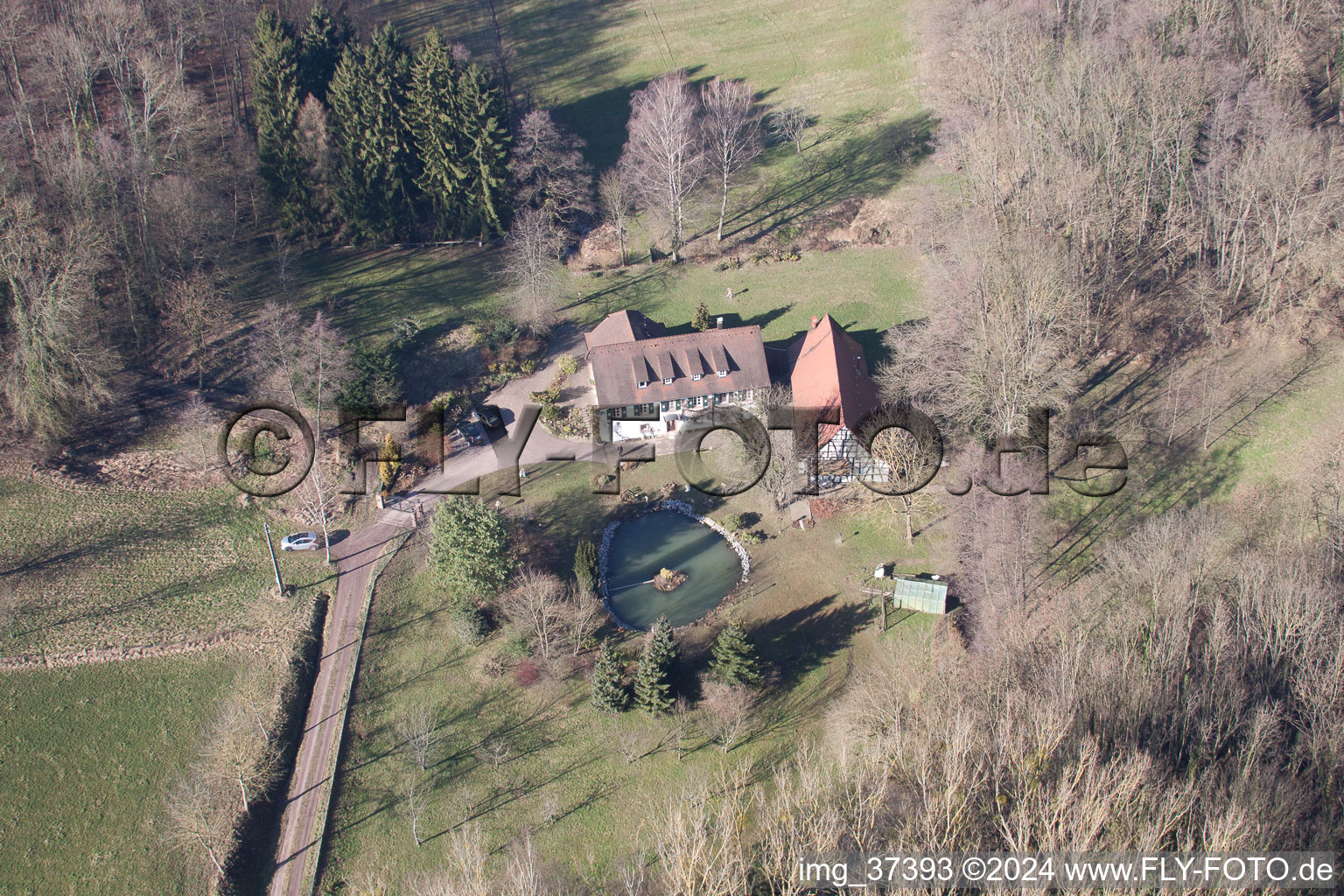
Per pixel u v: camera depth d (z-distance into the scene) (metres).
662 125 97.50
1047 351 70.94
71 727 60.69
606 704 62.12
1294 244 79.81
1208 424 76.62
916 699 58.56
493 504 76.81
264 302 91.94
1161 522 67.19
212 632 67.12
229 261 92.69
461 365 88.19
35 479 75.00
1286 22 96.44
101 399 79.25
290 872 55.53
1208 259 87.50
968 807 50.69
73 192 80.56
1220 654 57.91
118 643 65.75
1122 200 85.25
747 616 68.62
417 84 94.75
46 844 55.03
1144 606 62.62
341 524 75.75
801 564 72.12
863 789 53.84
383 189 97.62
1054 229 84.38
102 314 82.69
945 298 77.81
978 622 65.88
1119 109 84.75
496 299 94.12
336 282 95.69
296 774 60.06
